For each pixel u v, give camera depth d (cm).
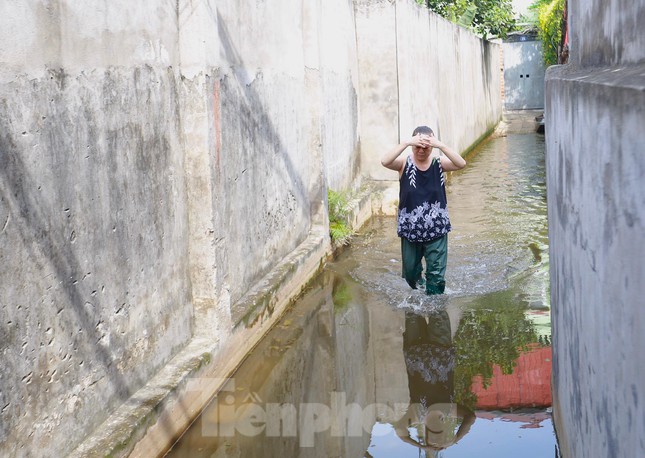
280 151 719
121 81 423
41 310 346
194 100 505
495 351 591
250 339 593
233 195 582
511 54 2750
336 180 963
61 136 363
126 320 426
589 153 273
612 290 238
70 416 368
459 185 1361
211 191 512
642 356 202
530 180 1390
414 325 654
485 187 1328
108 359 406
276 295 658
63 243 364
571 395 348
